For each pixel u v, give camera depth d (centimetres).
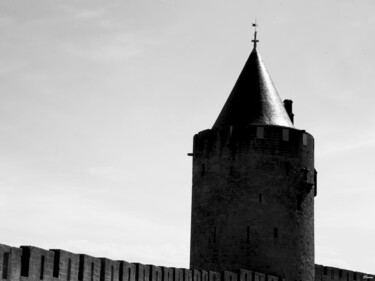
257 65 7969
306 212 7725
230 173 7606
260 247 7481
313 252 7812
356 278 8569
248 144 7594
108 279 4881
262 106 7744
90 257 4709
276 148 7619
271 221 7531
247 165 7575
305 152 7769
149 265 5356
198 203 7762
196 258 7706
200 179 7781
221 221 7581
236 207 7550
